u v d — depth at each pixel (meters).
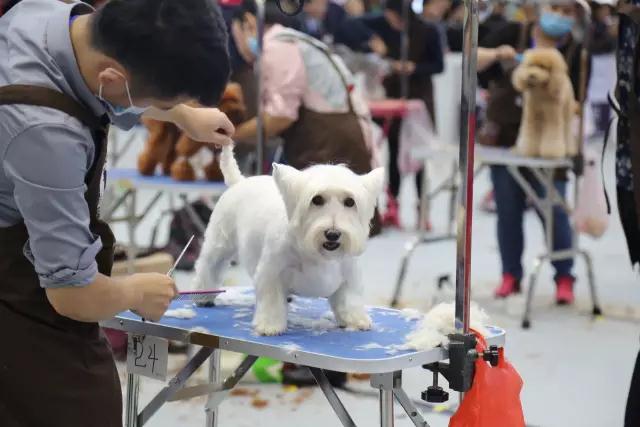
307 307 2.84
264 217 2.55
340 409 2.50
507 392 2.28
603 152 3.31
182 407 4.25
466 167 2.26
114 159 8.34
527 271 7.19
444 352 2.31
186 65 1.93
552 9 6.04
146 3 1.93
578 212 5.79
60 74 1.99
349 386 4.51
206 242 2.86
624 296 6.50
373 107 8.40
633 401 2.91
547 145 5.64
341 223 2.27
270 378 4.54
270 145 5.68
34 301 2.11
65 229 1.96
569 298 6.18
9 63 2.01
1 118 1.93
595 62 11.11
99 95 2.00
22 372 2.10
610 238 8.73
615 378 4.70
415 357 2.24
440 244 8.32
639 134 2.86
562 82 5.60
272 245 2.48
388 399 2.29
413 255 7.80
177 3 1.94
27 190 1.93
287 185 2.33
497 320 5.79
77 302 2.03
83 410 2.16
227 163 2.88
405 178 12.87
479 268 7.32
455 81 12.28
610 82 11.16
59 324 2.14
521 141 5.79
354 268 2.55
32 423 2.13
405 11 8.66
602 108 11.28
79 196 1.99
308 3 7.93
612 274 7.21
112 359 2.28
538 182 6.07
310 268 2.46
